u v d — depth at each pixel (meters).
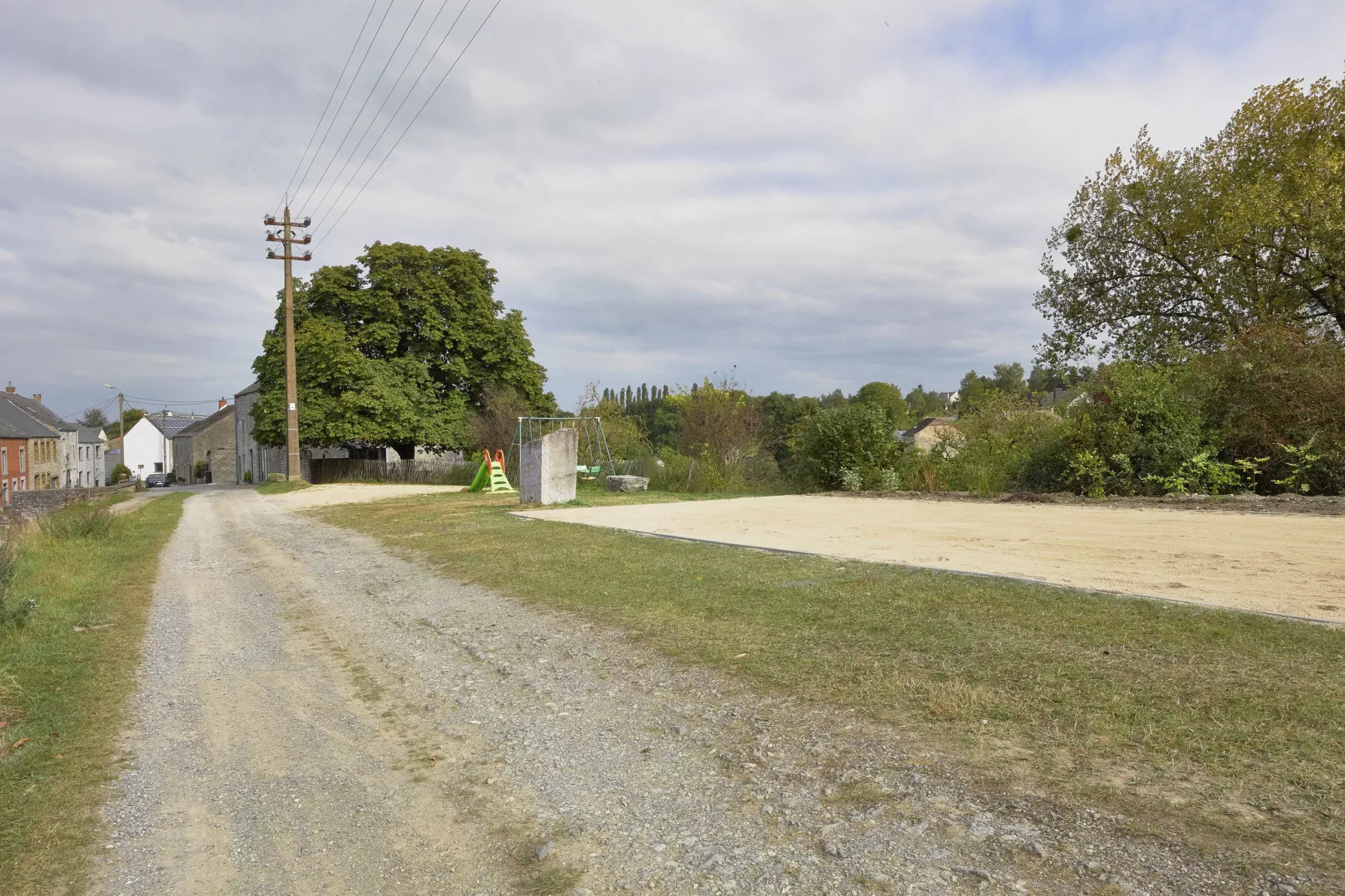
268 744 4.51
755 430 28.02
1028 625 5.57
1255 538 9.12
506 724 4.62
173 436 93.81
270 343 40.84
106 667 6.16
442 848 3.24
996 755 3.60
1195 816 2.92
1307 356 13.95
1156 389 15.02
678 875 2.89
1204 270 19.88
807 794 3.44
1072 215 22.38
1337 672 4.27
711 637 5.95
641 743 4.19
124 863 3.19
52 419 67.81
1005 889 2.60
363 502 22.81
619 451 29.69
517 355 42.16
